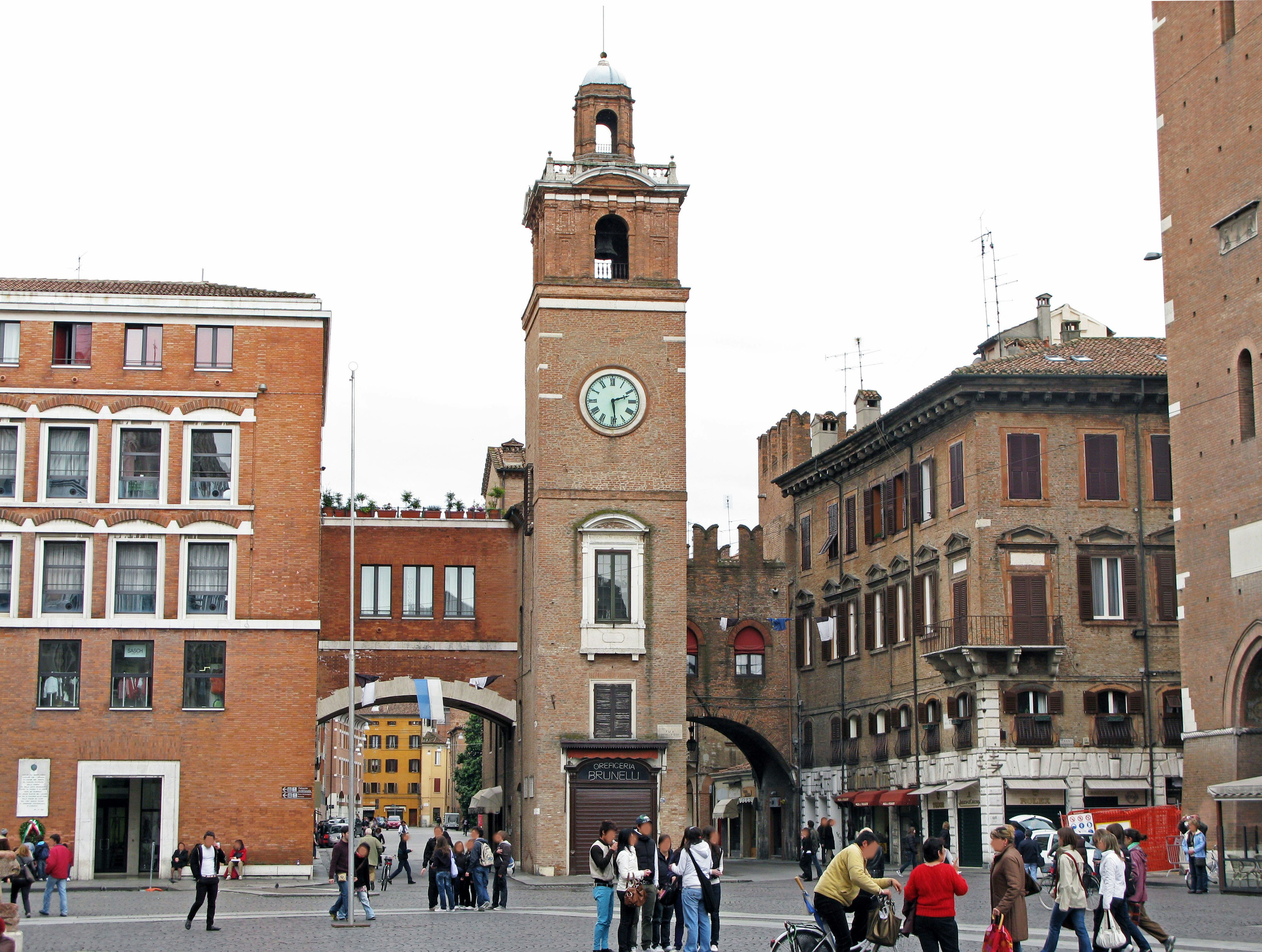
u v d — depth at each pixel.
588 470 63.38
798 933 23.08
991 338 73.31
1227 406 49.41
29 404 58.31
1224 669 48.94
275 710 57.94
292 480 59.41
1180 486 51.94
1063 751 60.72
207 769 57.31
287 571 58.84
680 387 64.38
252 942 31.70
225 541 58.78
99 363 58.97
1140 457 62.84
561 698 61.84
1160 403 62.91
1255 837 45.16
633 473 63.66
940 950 21.98
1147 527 62.53
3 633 56.94
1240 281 48.88
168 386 59.22
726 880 59.38
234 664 58.00
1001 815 59.91
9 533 57.53
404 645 66.75
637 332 64.50
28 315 58.81
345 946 30.48
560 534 62.81
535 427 65.06
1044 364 64.06
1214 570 49.81
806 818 79.69
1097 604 62.06
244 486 59.12
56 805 56.38
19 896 47.16
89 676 57.19
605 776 61.44
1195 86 51.62
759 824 86.62
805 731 80.25
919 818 66.06
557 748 61.44
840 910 22.70
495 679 67.31
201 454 59.44
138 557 58.38
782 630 81.50
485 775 89.81
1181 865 49.22
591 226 65.00
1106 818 49.75
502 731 74.94
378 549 67.38
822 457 77.81
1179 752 61.22
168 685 57.59
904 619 69.12
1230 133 49.59
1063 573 61.75
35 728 56.62
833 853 66.19
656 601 62.94
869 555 73.38
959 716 63.00
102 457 58.50
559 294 64.19
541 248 66.50
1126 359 65.38
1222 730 48.91
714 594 81.06
